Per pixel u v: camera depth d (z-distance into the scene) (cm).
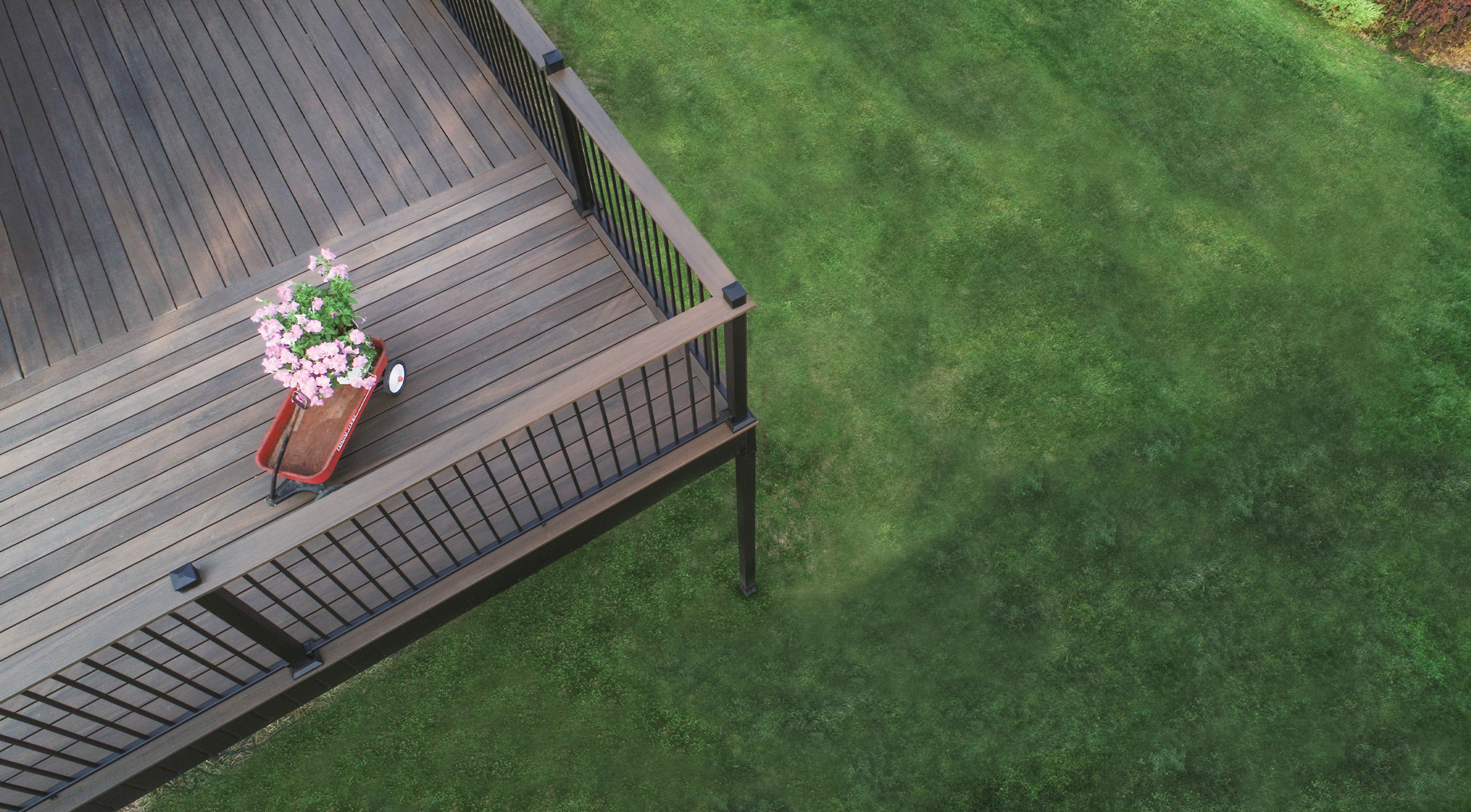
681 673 506
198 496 370
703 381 403
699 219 652
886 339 612
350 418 365
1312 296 644
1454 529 562
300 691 337
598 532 383
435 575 342
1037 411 591
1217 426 593
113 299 417
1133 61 743
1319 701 511
